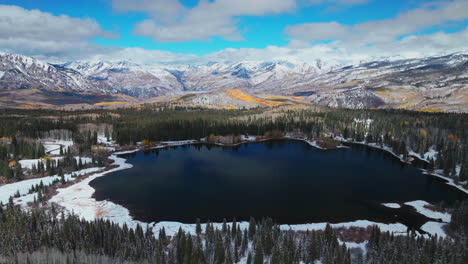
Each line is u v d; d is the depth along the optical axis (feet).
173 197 407.23
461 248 241.55
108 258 250.57
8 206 315.58
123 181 473.26
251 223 286.05
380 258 238.07
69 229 276.00
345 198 402.11
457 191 429.79
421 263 225.15
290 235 270.46
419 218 339.98
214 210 365.61
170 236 296.51
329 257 236.63
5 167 467.93
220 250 243.60
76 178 479.41
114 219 339.36
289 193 421.18
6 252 255.50
